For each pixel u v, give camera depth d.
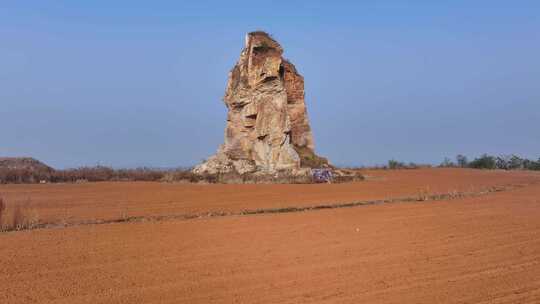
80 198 26.84
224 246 14.31
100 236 15.52
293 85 44.09
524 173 52.41
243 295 10.17
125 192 30.19
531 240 15.18
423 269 12.09
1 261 12.39
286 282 11.02
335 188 32.31
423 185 34.81
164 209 22.30
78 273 11.49
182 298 9.95
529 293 10.34
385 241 15.08
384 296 10.15
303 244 14.65
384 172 53.28
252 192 29.81
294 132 43.97
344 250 13.93
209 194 28.75
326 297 10.09
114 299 9.81
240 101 41.59
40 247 13.92
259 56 40.94
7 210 21.48
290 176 38.28
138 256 13.08
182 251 13.67
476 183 36.81
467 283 11.01
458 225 17.67
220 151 42.94
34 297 9.85
